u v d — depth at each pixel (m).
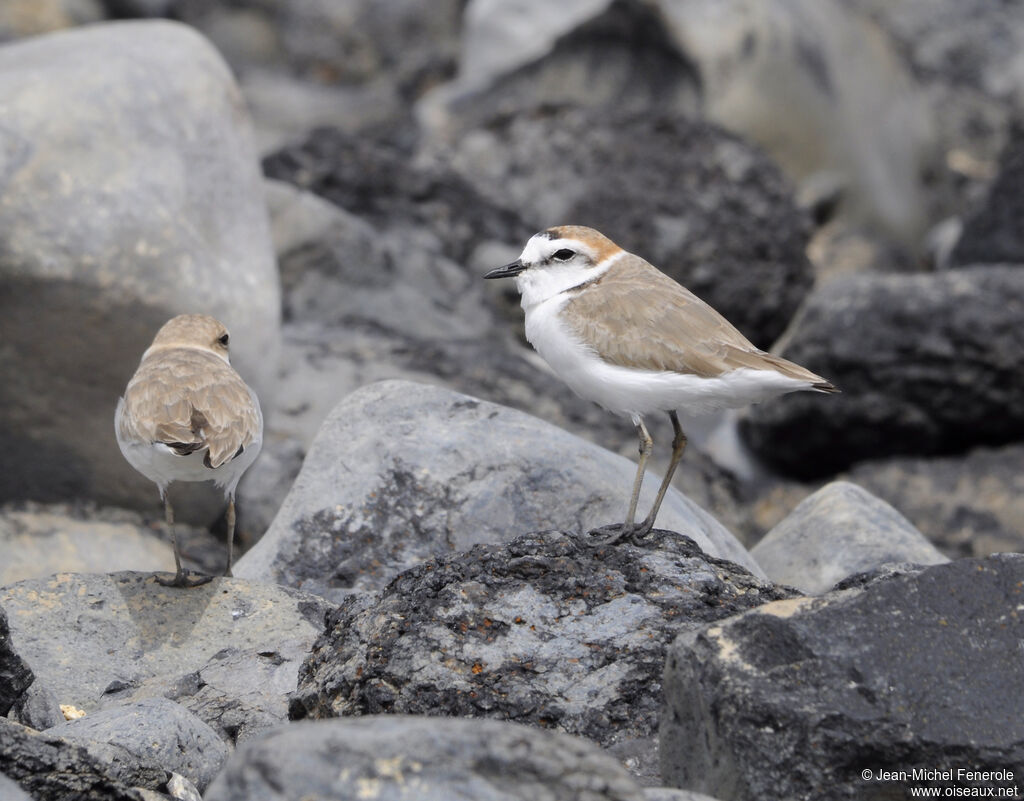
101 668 9.10
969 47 35.47
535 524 10.12
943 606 6.61
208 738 7.85
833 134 25.39
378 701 7.27
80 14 32.22
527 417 10.82
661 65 24.58
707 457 15.84
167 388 9.47
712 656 6.46
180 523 13.34
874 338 16.53
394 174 20.19
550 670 7.35
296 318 17.06
